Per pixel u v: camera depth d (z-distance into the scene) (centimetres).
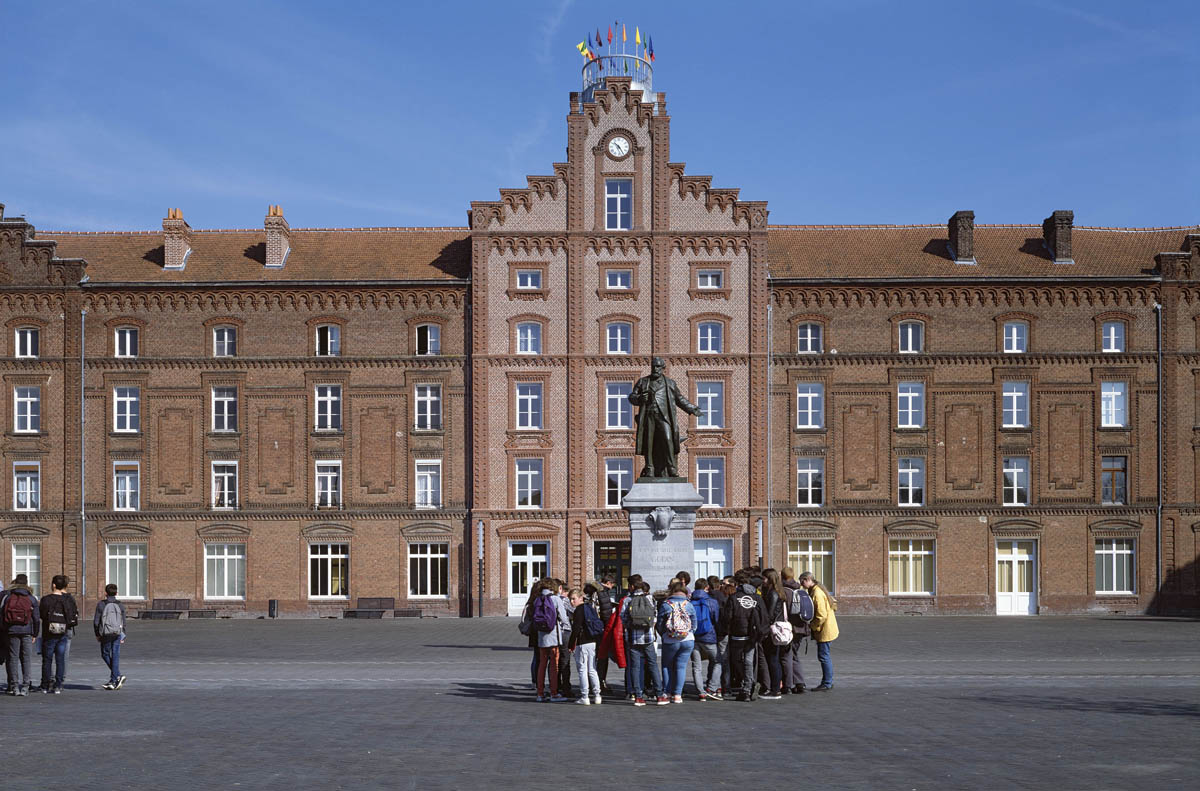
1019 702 2562
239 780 1716
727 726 2219
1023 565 6331
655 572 3719
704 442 6300
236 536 6288
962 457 6334
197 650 4100
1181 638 4616
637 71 7819
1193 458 6344
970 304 6378
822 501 6325
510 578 6281
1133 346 6356
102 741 2055
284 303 6359
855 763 1836
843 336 6375
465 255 6594
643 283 6356
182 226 6519
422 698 2678
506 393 6312
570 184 6381
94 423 6328
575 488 6266
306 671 3328
